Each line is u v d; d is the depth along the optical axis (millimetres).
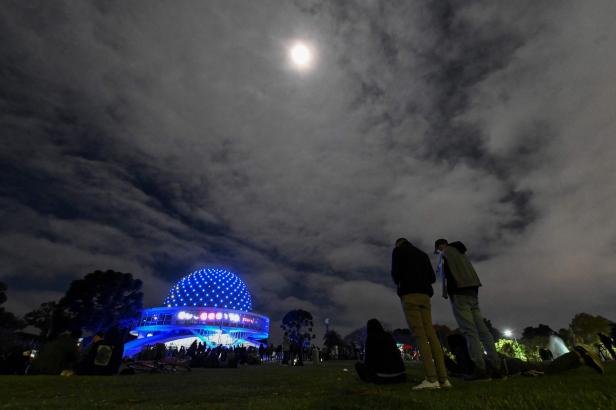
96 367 8727
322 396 3414
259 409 2697
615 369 4836
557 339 18406
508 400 2420
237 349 27969
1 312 50781
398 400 2752
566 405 2143
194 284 106625
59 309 57062
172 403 3379
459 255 5328
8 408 3225
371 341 4727
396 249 4707
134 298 64125
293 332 77250
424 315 4117
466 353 5348
